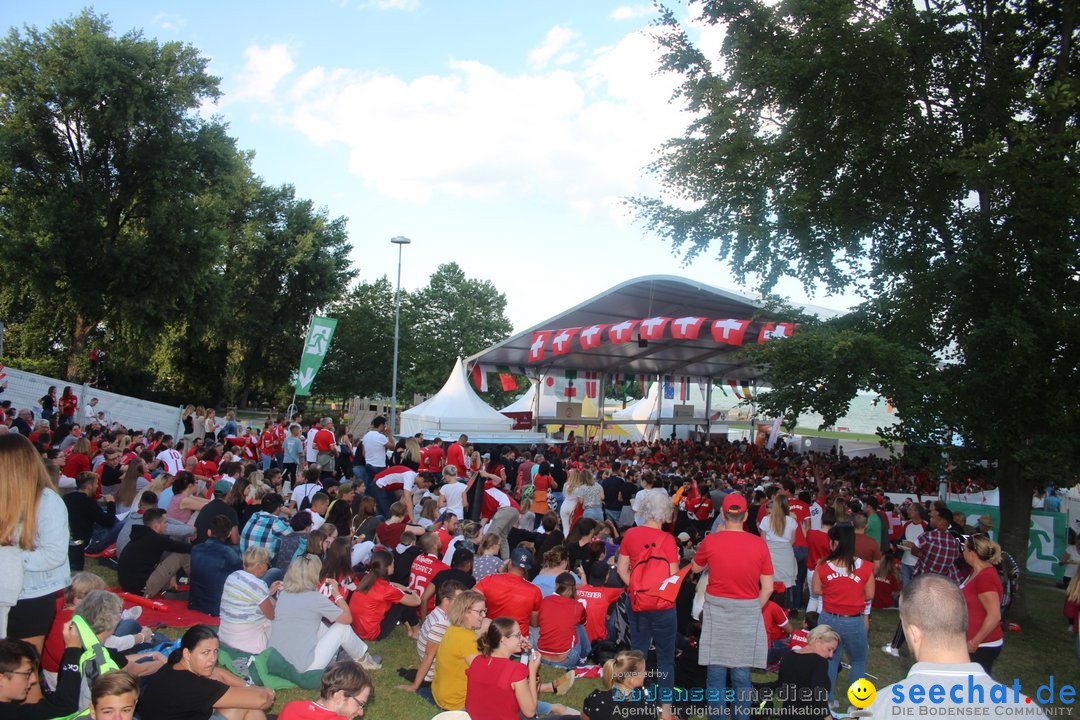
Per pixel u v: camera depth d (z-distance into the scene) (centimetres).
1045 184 975
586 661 796
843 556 644
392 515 974
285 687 662
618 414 4106
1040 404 1033
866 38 1045
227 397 5828
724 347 3058
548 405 3531
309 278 5659
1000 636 612
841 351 974
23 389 2330
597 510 1289
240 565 855
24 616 439
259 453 1841
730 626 550
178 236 3597
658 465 2098
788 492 1141
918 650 265
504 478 1591
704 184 1276
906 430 1023
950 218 1166
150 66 3631
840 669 817
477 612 629
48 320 3962
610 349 3127
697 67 1262
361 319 5578
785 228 1187
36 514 424
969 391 1040
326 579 725
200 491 1142
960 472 1126
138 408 2564
